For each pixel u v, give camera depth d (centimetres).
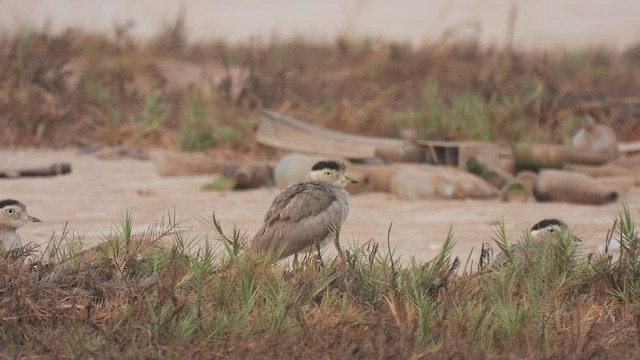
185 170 1897
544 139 2105
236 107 2353
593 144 1905
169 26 3306
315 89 2522
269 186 1777
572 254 1077
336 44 3184
